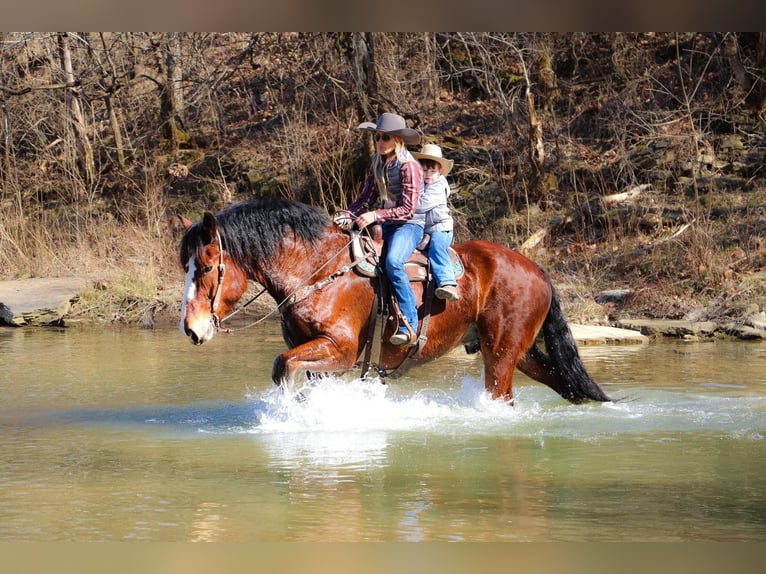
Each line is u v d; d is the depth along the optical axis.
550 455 7.31
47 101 25.80
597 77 23.56
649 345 13.62
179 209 23.06
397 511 5.90
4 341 14.60
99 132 27.20
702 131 20.59
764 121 20.52
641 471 6.84
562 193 20.69
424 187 8.37
